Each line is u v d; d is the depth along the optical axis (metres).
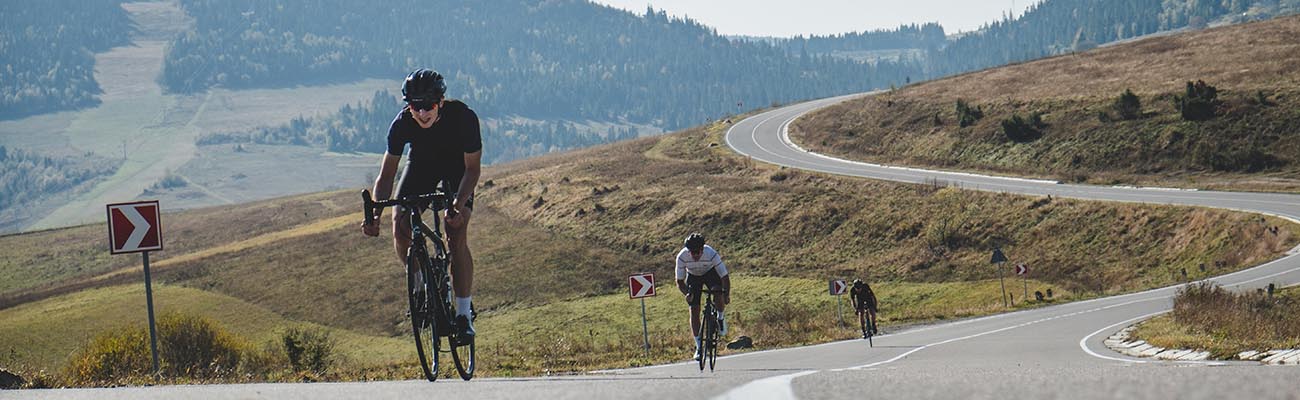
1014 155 177.12
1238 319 40.56
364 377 31.77
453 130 11.86
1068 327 54.38
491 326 115.12
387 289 135.25
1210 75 193.00
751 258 138.88
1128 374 6.42
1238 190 128.50
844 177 170.00
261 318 129.88
